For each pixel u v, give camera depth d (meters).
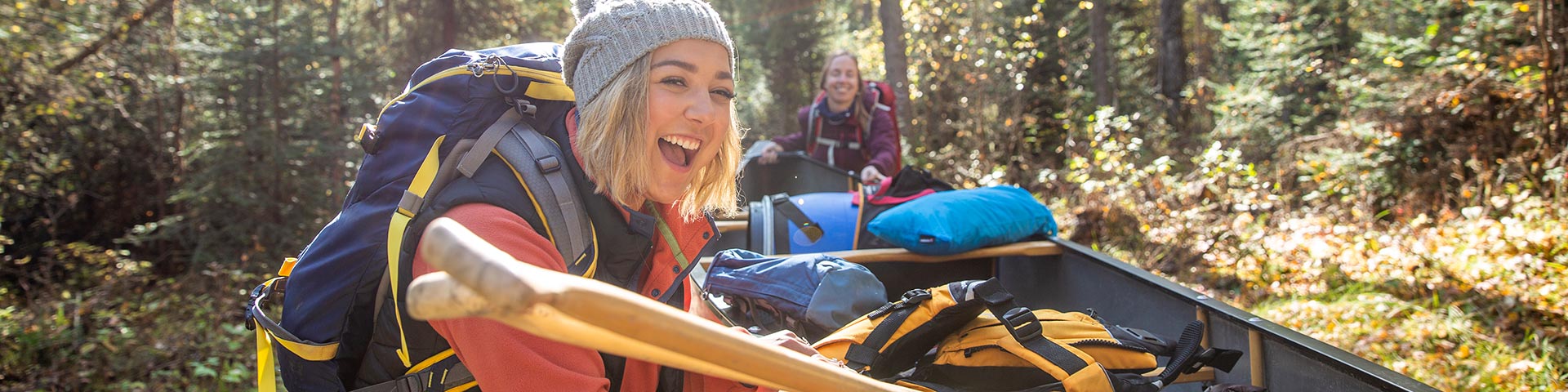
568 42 1.29
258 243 8.06
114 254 8.18
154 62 9.85
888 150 4.98
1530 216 4.69
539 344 1.08
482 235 1.10
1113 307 2.61
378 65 10.20
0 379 5.43
